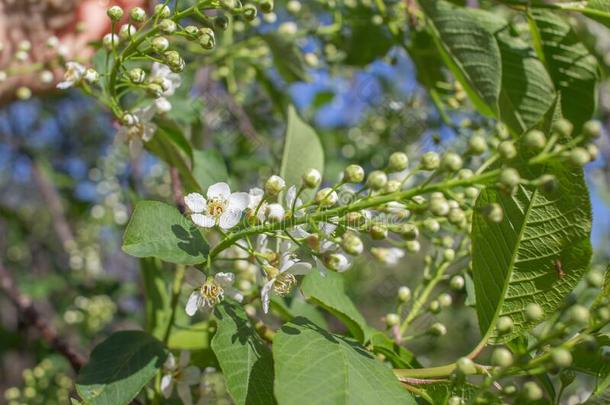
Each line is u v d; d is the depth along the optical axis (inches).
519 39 13.3
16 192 42.3
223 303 10.3
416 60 15.5
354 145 26.5
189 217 10.5
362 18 17.2
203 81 20.7
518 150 9.7
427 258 12.3
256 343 10.1
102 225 32.9
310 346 9.4
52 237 38.2
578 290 12.5
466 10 13.1
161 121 12.5
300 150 12.5
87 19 14.5
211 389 11.8
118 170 33.3
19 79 14.6
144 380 10.5
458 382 9.5
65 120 37.4
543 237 10.1
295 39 17.1
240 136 21.5
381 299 23.0
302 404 8.9
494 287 10.3
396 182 9.7
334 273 11.4
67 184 32.5
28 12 14.2
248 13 10.5
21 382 26.2
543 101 13.2
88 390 10.4
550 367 9.2
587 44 17.5
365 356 9.6
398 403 9.2
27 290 25.3
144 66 12.9
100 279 26.0
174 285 12.0
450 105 15.6
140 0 13.5
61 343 15.4
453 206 10.3
